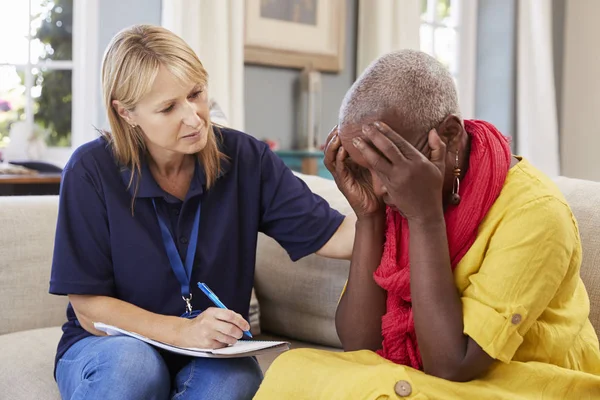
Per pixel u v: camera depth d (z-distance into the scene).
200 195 1.60
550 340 1.18
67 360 1.51
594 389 1.17
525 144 5.00
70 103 3.66
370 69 1.17
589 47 5.28
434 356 1.14
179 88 1.47
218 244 1.61
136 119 1.50
